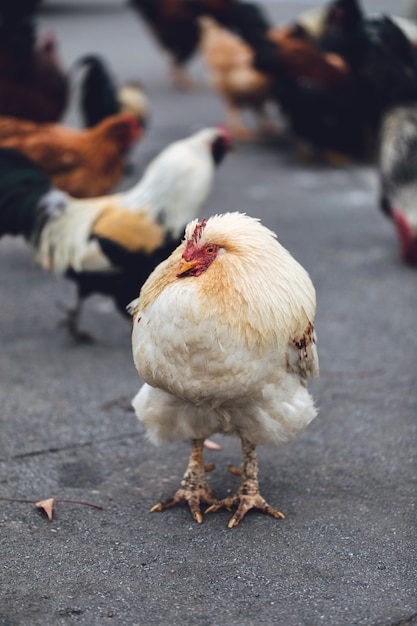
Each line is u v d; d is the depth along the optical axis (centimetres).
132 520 185
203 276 172
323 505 189
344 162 418
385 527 183
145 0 554
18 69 338
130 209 240
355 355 243
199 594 169
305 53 388
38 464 201
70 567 174
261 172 406
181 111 514
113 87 385
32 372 236
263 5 834
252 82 436
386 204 297
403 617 164
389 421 215
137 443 208
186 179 239
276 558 176
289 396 181
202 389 173
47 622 163
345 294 276
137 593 169
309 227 330
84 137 290
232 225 176
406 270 292
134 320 180
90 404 222
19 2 338
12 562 175
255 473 187
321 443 208
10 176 249
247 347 172
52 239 245
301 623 163
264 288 173
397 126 291
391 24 297
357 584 171
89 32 762
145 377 177
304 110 400
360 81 377
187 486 189
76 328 250
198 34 553
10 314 267
